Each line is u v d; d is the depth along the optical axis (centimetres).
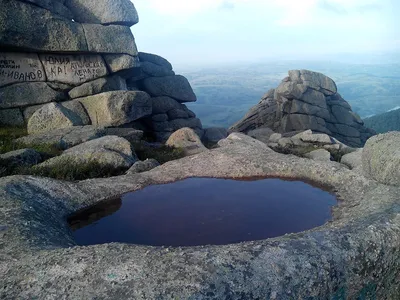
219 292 278
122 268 301
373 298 355
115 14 2519
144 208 549
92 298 276
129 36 2558
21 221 409
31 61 2134
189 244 425
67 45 2191
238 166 686
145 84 2984
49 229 426
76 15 2445
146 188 631
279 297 290
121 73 2595
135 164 1026
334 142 2078
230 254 313
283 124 3719
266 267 302
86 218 523
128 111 2148
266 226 467
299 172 652
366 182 554
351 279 331
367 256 342
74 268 307
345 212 477
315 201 549
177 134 1769
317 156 1645
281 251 321
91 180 625
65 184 577
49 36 2114
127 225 494
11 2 1953
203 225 480
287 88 3653
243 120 4162
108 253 323
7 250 347
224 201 563
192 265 299
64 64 2259
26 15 2011
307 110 3634
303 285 302
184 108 3153
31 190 521
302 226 463
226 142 1588
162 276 289
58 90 2233
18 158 1066
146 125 2875
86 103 2155
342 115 3819
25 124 2039
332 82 3853
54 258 323
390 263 359
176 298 271
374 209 435
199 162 718
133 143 1745
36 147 1329
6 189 492
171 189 624
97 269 303
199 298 272
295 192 590
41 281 299
